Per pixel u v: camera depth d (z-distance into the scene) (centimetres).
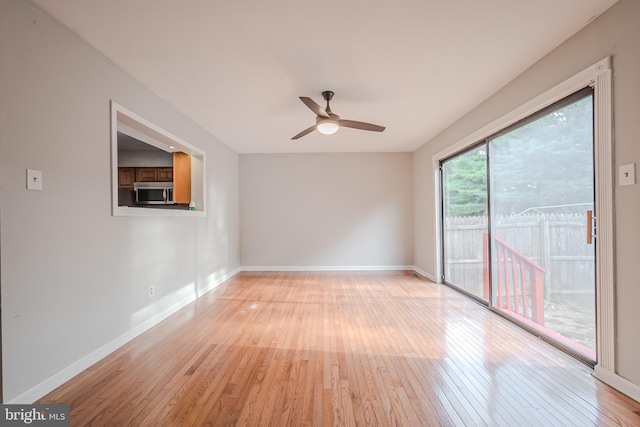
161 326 316
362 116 411
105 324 250
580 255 236
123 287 274
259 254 637
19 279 181
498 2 194
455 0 192
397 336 284
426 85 314
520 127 301
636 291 183
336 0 191
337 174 636
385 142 557
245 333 295
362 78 298
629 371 187
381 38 232
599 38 206
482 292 391
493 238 354
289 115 400
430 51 251
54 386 200
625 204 189
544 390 195
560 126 253
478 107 369
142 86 305
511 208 321
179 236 380
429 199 539
